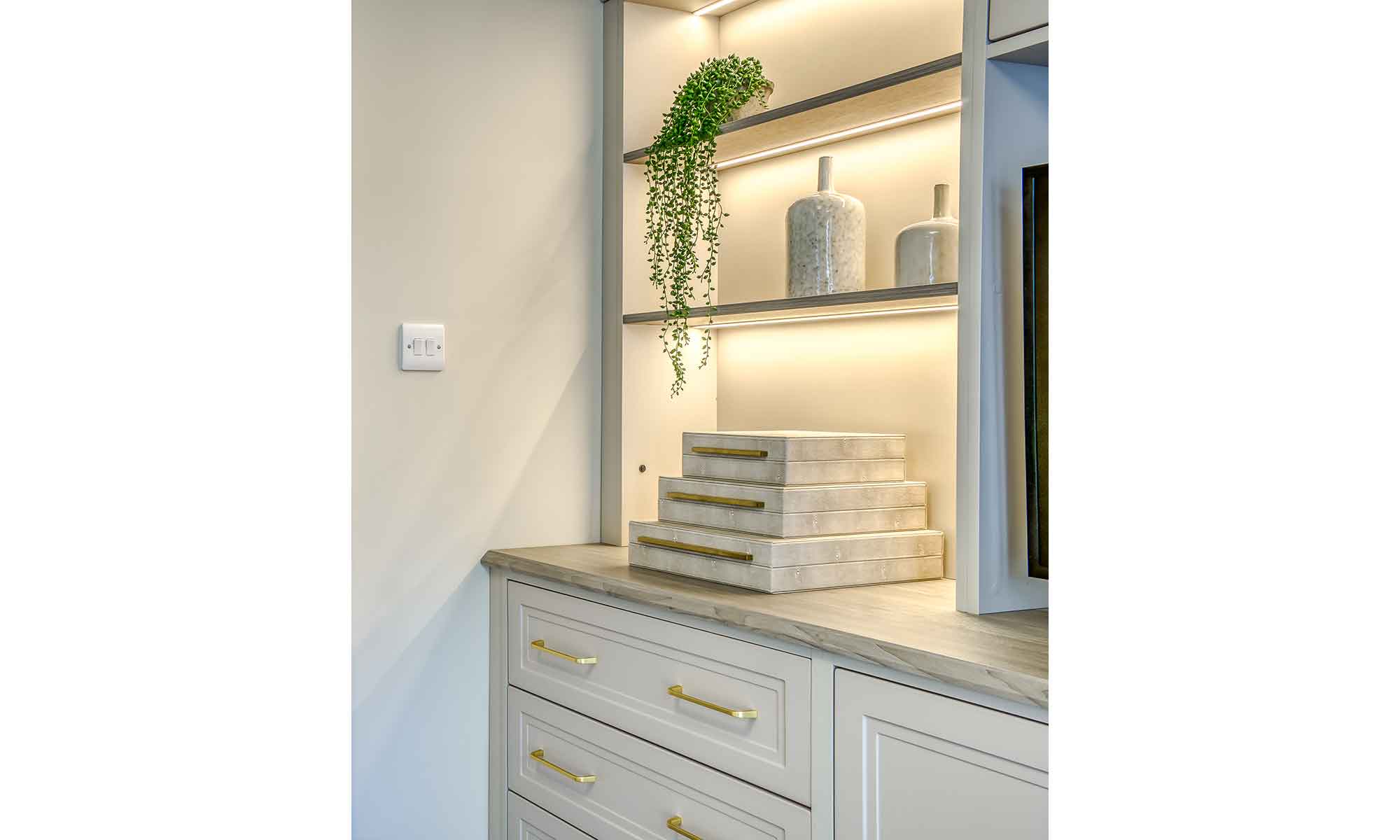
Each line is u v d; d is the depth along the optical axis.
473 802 2.51
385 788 2.40
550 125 2.57
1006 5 1.65
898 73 1.86
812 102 2.04
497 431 2.51
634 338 2.61
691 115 2.30
